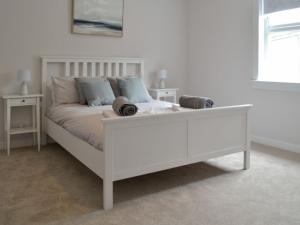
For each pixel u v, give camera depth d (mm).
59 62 4047
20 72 3596
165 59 5020
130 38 4602
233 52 4371
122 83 3941
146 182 2697
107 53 4410
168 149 2484
